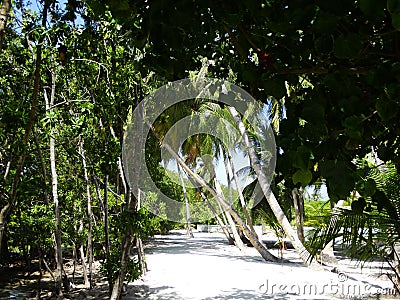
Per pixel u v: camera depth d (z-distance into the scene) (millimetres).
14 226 10414
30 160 9258
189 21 1888
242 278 11273
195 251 19453
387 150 2160
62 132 8922
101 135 8023
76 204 11453
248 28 2357
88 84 7637
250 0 1947
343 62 1900
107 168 7938
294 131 1967
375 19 1300
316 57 2055
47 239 10117
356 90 1821
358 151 2305
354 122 1665
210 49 3492
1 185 6301
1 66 7516
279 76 2066
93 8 2775
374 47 1907
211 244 24125
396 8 1195
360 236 5000
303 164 1661
